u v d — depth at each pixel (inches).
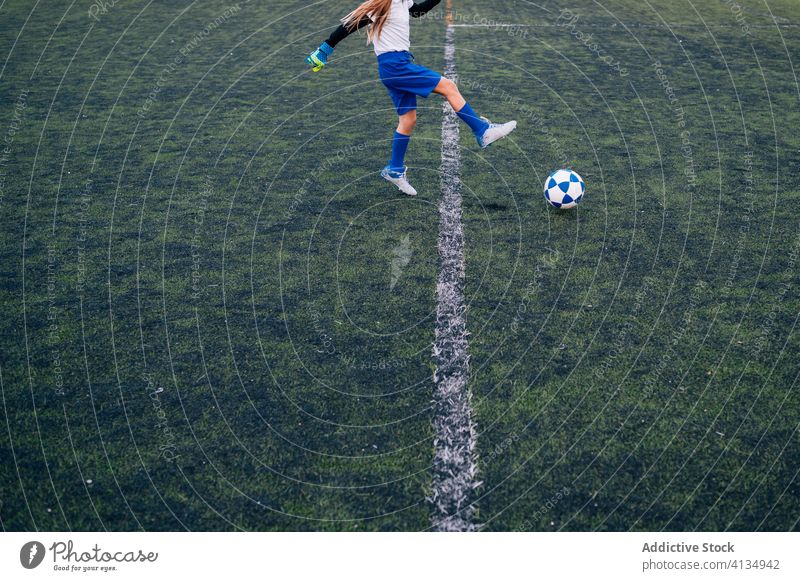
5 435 97.3
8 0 361.1
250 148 198.1
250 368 110.9
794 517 85.5
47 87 245.8
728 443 95.4
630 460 93.1
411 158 190.7
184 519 86.0
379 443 96.3
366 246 146.6
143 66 269.6
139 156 193.0
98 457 94.0
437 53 286.7
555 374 109.0
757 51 289.9
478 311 124.7
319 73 262.7
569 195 157.0
